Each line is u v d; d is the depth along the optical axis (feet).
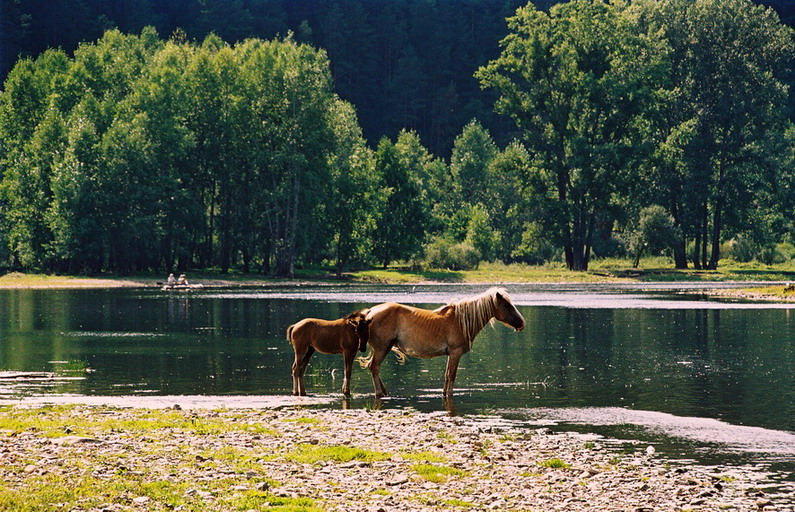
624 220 369.91
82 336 126.82
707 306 194.70
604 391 78.59
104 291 262.67
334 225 357.41
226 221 355.56
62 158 328.08
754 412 67.67
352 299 217.77
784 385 81.92
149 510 38.58
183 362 98.37
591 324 149.48
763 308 188.14
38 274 334.85
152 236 328.08
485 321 75.36
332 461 49.06
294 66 343.26
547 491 43.75
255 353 106.93
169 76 345.51
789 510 40.93
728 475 47.65
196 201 352.08
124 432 56.13
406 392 78.28
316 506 39.83
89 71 371.15
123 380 84.53
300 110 339.36
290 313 171.63
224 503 39.86
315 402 72.23
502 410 68.64
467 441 55.31
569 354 107.65
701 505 41.63
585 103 370.94
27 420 60.44
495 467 48.70
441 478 45.80
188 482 43.57
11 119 372.99
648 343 119.44
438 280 334.24
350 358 76.48
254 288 284.82
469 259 374.02
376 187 367.66
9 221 337.93
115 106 347.77
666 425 62.13
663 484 45.42
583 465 49.49
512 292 263.70
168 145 337.11
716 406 70.49
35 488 41.45
